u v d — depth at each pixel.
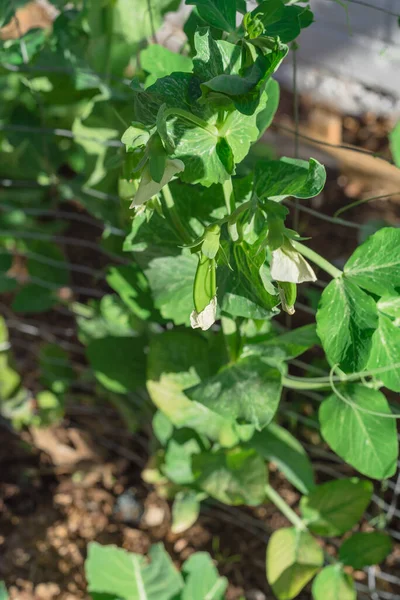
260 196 0.63
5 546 0.93
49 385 0.97
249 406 0.70
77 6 0.84
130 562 0.82
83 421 0.99
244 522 0.92
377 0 1.01
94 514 0.94
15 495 0.96
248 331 0.71
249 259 0.62
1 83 0.92
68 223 1.05
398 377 0.66
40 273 0.93
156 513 0.94
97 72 0.82
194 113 0.62
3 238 1.01
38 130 0.83
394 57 1.03
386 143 1.06
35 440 0.98
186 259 0.71
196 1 0.64
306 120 1.09
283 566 0.78
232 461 0.79
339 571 0.78
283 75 1.13
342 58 1.07
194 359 0.76
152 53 0.69
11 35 0.99
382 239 0.64
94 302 0.92
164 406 0.77
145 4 0.79
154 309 0.77
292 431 0.92
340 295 0.64
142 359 0.84
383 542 0.78
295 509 0.91
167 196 0.68
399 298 0.66
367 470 0.71
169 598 0.81
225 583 0.83
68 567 0.92
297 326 0.94
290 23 0.63
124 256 0.85
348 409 0.71
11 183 0.98
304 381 0.76
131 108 0.77
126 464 0.97
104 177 0.85
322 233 1.00
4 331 0.95
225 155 0.63
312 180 0.60
